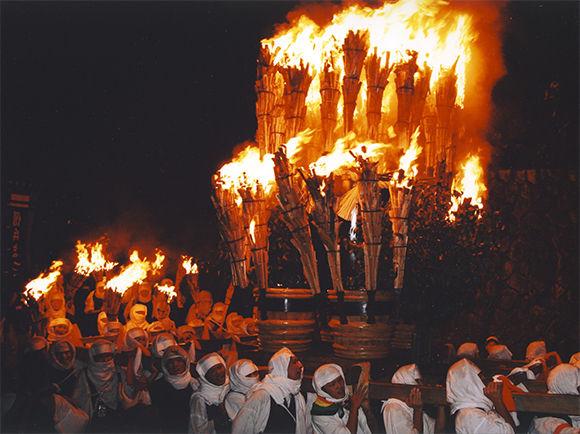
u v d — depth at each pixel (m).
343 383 3.01
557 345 6.10
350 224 3.75
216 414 3.45
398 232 3.48
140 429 3.75
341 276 3.71
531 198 6.33
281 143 4.21
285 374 3.12
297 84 4.07
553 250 6.21
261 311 3.81
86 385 3.96
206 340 4.90
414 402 2.99
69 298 5.84
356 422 3.00
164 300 6.59
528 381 3.51
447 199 3.96
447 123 4.32
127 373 3.90
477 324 6.18
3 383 3.80
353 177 3.85
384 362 3.57
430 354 3.94
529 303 6.18
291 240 3.62
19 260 6.82
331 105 3.99
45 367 3.61
